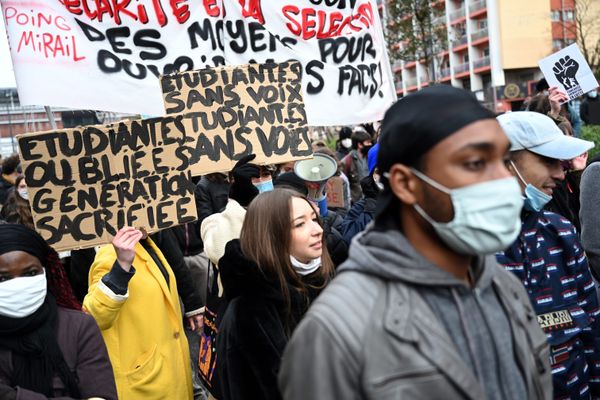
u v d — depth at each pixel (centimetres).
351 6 608
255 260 287
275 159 493
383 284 161
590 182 346
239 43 570
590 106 927
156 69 532
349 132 1288
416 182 160
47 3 487
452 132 153
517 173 288
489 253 158
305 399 156
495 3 5775
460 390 152
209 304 380
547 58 688
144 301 362
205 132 485
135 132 394
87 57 504
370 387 150
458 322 162
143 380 355
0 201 1023
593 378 297
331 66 604
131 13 521
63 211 384
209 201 619
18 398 247
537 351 178
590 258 350
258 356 279
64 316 271
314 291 309
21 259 256
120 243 339
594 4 4450
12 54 473
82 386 265
